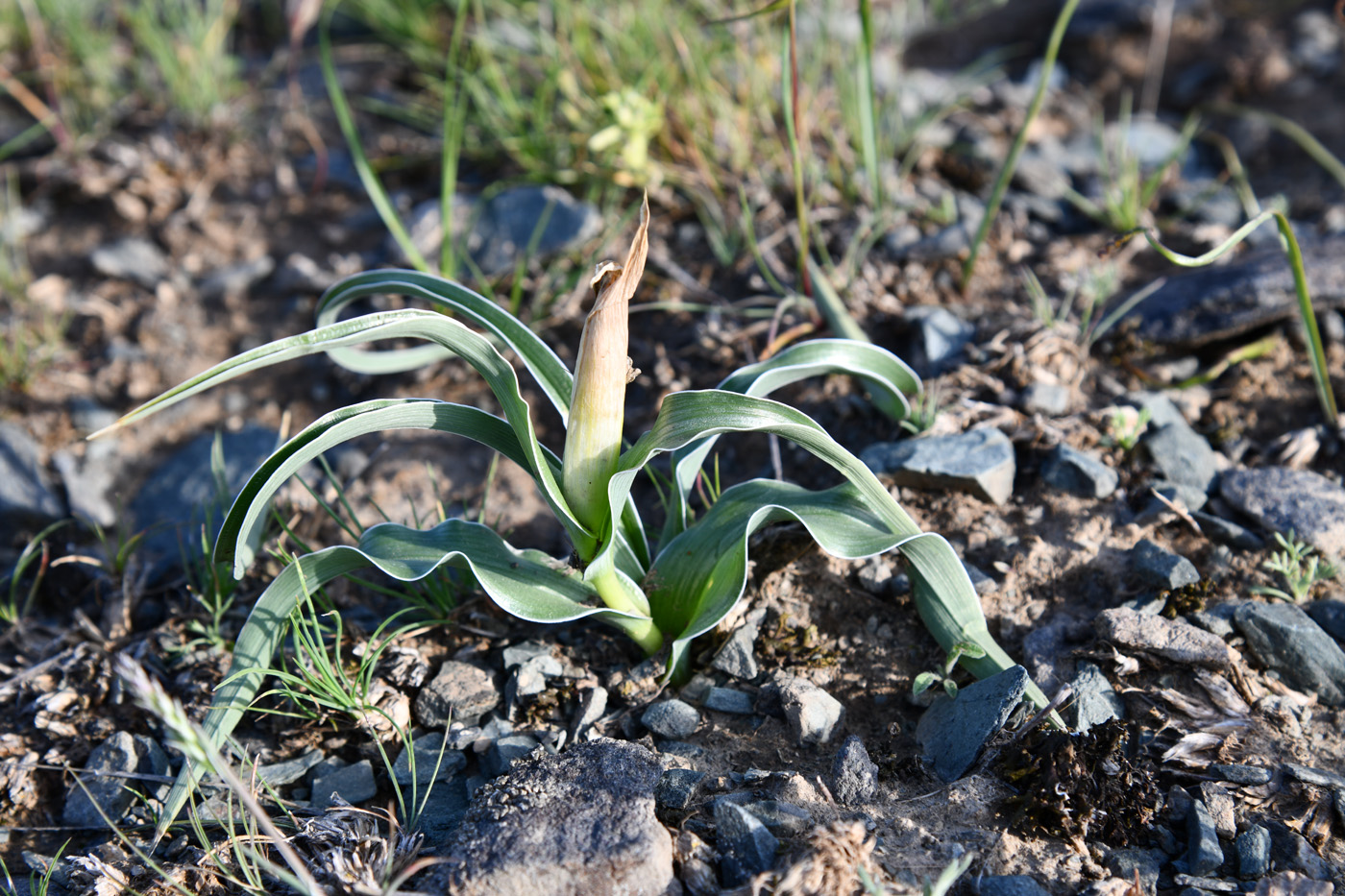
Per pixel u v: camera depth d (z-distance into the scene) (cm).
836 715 55
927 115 75
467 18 85
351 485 65
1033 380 63
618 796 51
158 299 73
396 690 56
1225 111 81
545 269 71
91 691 58
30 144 82
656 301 69
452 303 54
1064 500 60
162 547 64
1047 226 71
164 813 53
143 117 84
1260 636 55
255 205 77
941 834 52
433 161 77
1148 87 84
